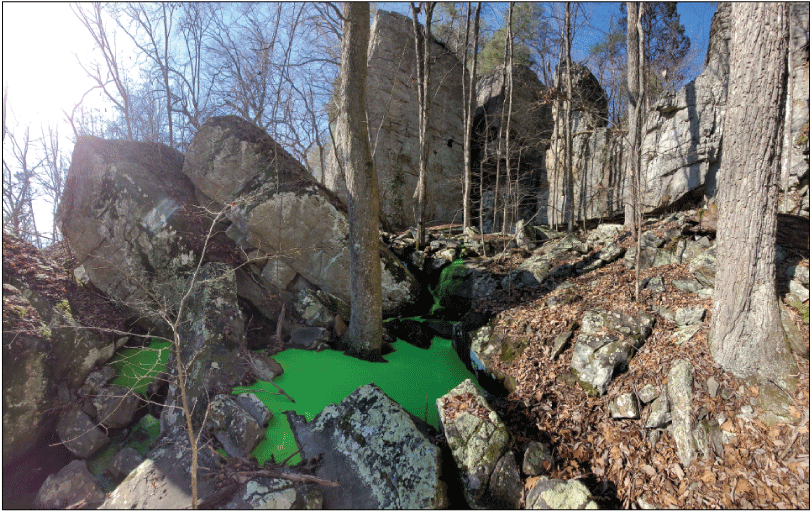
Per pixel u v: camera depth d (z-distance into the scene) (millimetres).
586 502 4766
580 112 16203
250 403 6117
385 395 6098
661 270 8312
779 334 5230
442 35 20547
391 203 16656
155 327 8219
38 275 7777
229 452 5496
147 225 8633
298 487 5074
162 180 9336
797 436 4582
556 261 10102
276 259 9266
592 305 7941
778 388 5027
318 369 7469
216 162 9359
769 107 5184
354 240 8031
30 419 5770
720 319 5645
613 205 13625
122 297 8461
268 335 8375
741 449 4797
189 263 8492
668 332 6668
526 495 5113
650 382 6012
